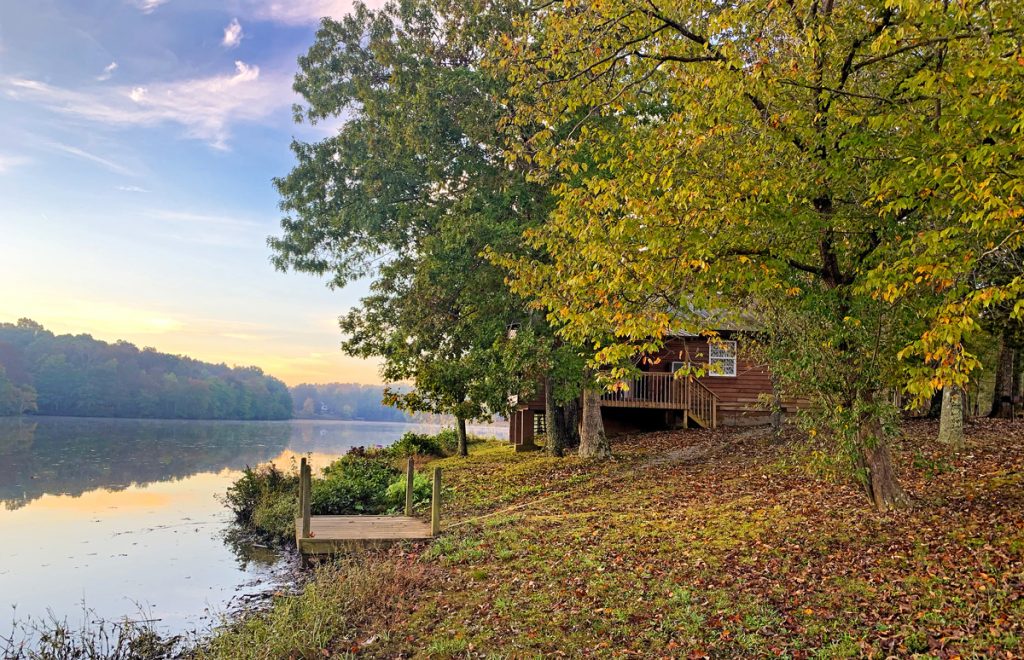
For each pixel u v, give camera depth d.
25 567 13.17
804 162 8.35
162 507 20.66
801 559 8.96
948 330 6.09
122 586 11.85
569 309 9.91
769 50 8.39
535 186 18.33
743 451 19.02
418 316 19.55
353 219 22.58
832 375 9.47
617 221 9.20
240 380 148.62
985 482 11.80
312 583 9.95
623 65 10.55
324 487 16.95
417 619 8.39
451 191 21.02
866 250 9.31
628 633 7.29
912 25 7.42
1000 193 6.12
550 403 22.69
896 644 6.31
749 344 12.74
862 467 10.40
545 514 13.83
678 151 8.85
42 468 31.47
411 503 14.98
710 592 8.15
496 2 18.48
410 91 20.17
